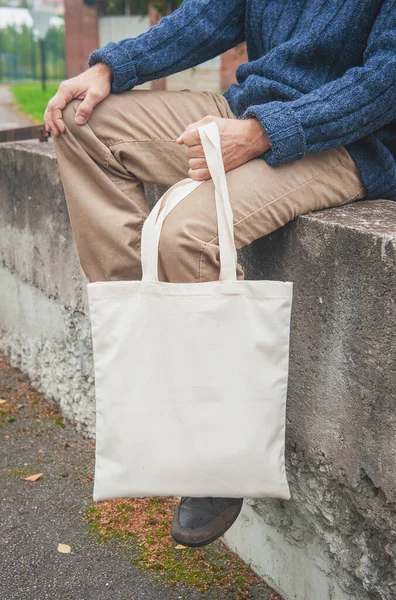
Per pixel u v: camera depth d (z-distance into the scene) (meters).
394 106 1.78
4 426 3.17
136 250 1.98
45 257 3.19
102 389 1.68
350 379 1.68
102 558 2.29
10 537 2.41
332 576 1.90
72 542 2.38
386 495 1.61
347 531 1.79
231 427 1.65
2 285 3.75
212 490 1.70
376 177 1.93
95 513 2.54
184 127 2.05
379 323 1.56
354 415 1.68
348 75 1.77
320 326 1.76
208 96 2.13
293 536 2.03
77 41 16.62
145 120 2.01
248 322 1.63
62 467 2.85
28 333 3.53
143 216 2.00
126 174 2.03
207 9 2.09
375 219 1.73
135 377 1.66
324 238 1.71
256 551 2.22
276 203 1.78
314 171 1.84
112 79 2.02
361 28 1.84
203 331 1.62
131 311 1.64
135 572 2.22
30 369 3.57
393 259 1.51
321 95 1.75
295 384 1.88
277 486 1.71
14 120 10.83
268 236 1.91
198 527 1.82
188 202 1.75
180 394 1.65
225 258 1.66
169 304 1.63
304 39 1.87
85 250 2.01
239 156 1.79
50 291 3.20
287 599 2.10
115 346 1.65
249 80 1.96
